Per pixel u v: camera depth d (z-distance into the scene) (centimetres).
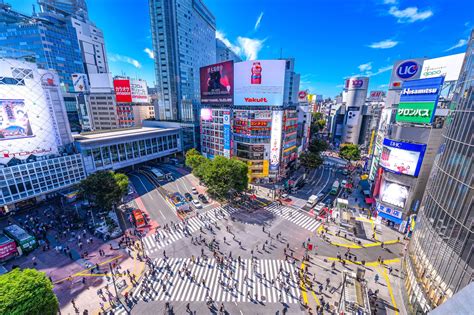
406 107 4634
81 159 6562
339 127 13375
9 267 3753
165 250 4184
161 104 11612
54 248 4206
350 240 4491
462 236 2372
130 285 3422
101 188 5025
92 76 12381
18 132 5334
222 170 5734
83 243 4372
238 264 3831
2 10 13162
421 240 3134
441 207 2780
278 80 6756
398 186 4653
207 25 13838
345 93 12988
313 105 19812
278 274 3597
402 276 3475
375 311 2986
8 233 4275
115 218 5328
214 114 8150
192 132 10150
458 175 2558
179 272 3656
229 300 3169
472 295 1020
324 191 6881
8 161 5256
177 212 5516
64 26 14575
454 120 2870
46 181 5781
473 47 2653
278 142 7019
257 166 7269
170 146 9781
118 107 12450
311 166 8094
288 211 5653
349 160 9419
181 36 10938
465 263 2302
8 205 5384
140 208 5838
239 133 7306
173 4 10269
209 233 4709
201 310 3025
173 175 8350
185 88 11638
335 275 3609
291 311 3011
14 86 5162
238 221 5181
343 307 2717
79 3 18488
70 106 14475
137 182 7638
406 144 4438
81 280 3509
